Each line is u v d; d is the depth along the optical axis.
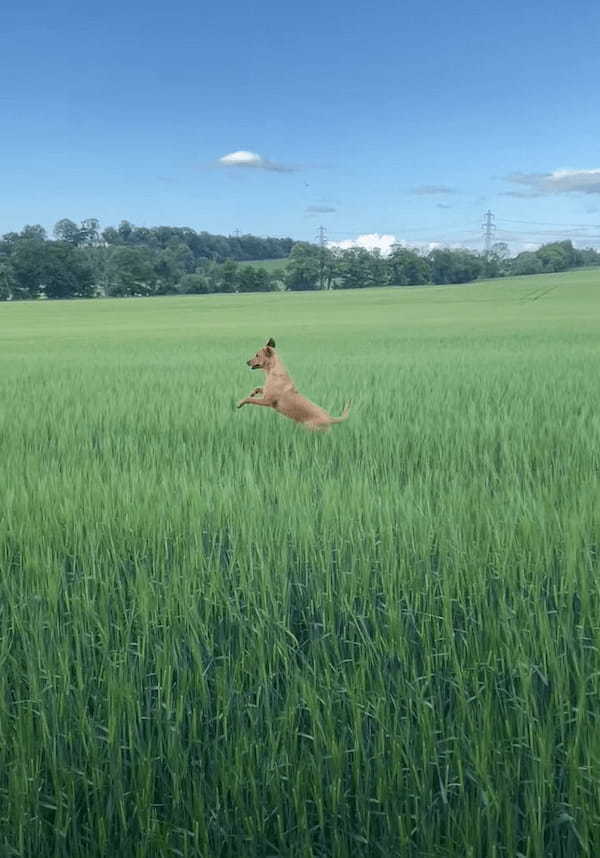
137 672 3.45
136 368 17.91
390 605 3.77
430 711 3.13
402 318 51.72
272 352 8.09
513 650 3.46
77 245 176.25
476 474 6.59
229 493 5.64
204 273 132.12
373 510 5.16
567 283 98.50
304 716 3.29
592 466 6.75
